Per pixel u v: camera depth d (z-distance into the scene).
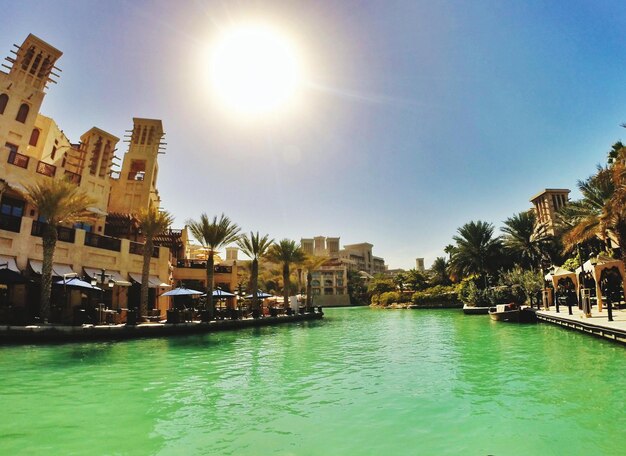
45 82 28.67
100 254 26.88
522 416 6.90
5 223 21.42
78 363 12.47
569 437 5.92
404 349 16.09
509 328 23.23
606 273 23.19
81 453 5.47
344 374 10.95
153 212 27.03
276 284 82.62
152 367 11.98
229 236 30.19
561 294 35.66
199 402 8.09
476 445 5.69
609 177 19.33
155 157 39.56
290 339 20.55
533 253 49.25
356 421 6.83
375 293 85.81
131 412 7.38
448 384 9.42
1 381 9.88
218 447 5.70
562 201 63.38
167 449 5.62
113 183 37.91
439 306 57.06
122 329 19.50
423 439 5.96
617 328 14.41
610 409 7.12
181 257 43.62
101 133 32.22
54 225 20.39
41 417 7.05
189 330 22.77
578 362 11.54
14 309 18.20
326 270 110.25
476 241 53.53
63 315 22.14
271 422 6.81
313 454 5.44
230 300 43.03
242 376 10.73
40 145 30.12
